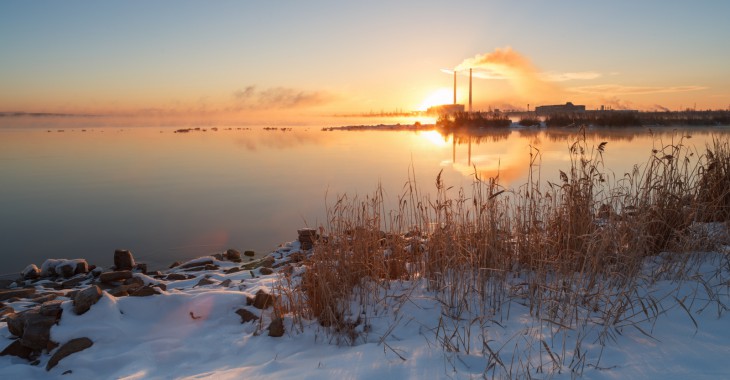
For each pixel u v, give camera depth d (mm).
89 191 17953
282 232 11961
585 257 4691
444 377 3594
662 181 6035
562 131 45031
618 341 3939
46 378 4406
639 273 4871
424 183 17203
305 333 4793
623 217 5336
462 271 5145
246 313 5324
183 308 5441
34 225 12930
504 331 4305
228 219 13359
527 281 5289
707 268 5195
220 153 32750
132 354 4578
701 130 37500
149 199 16312
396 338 4453
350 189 17016
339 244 5586
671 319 4207
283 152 32719
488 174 18047
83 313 5164
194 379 3979
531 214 6012
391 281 5730
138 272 8867
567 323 4293
